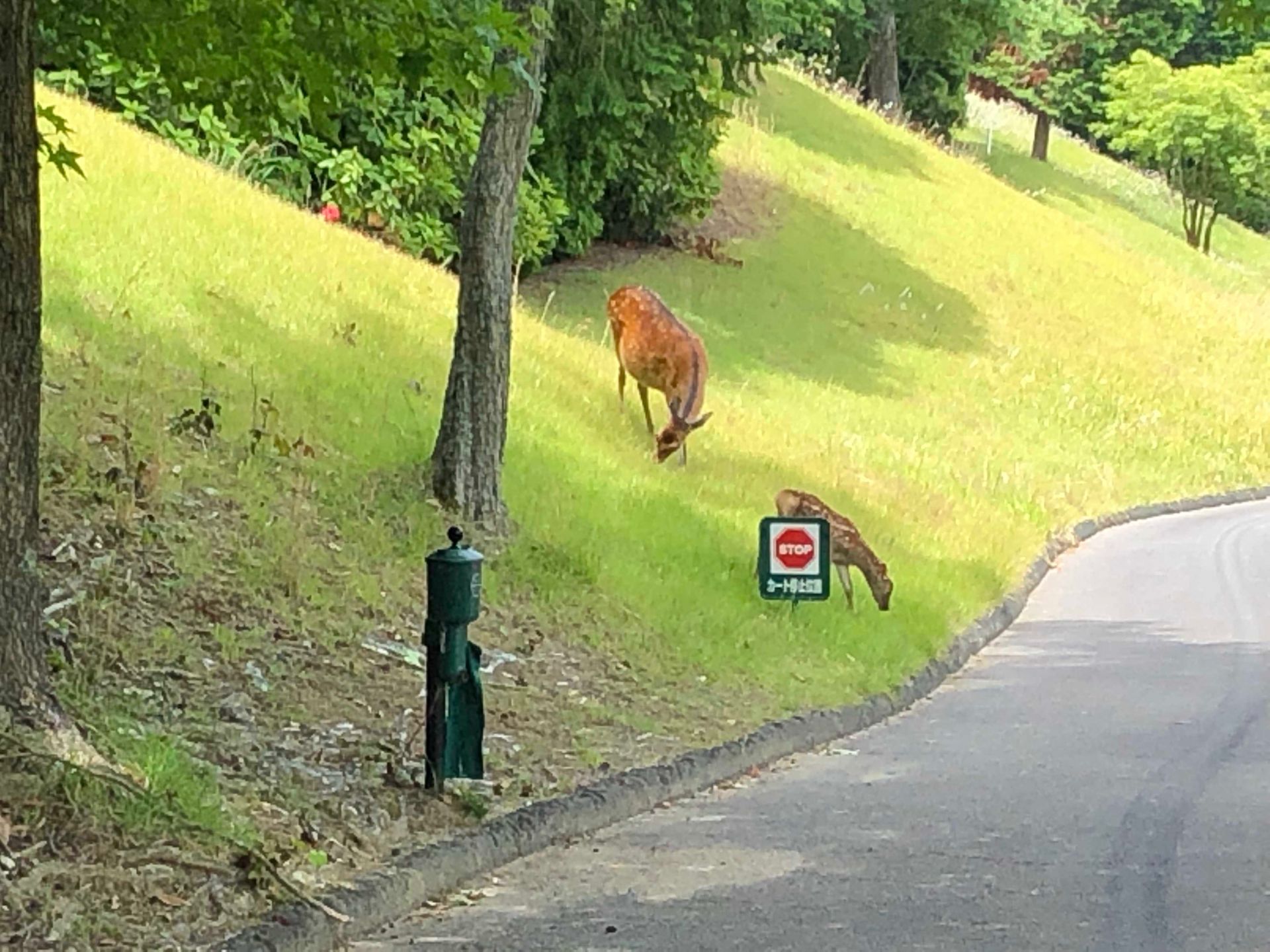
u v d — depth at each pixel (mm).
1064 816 9195
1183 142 53875
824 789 9891
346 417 14172
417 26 8930
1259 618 17188
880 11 46781
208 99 10062
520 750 9570
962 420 28766
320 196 23875
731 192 35250
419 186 23938
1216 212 56094
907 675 13391
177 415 12625
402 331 17250
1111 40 62625
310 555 11484
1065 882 7887
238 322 15336
